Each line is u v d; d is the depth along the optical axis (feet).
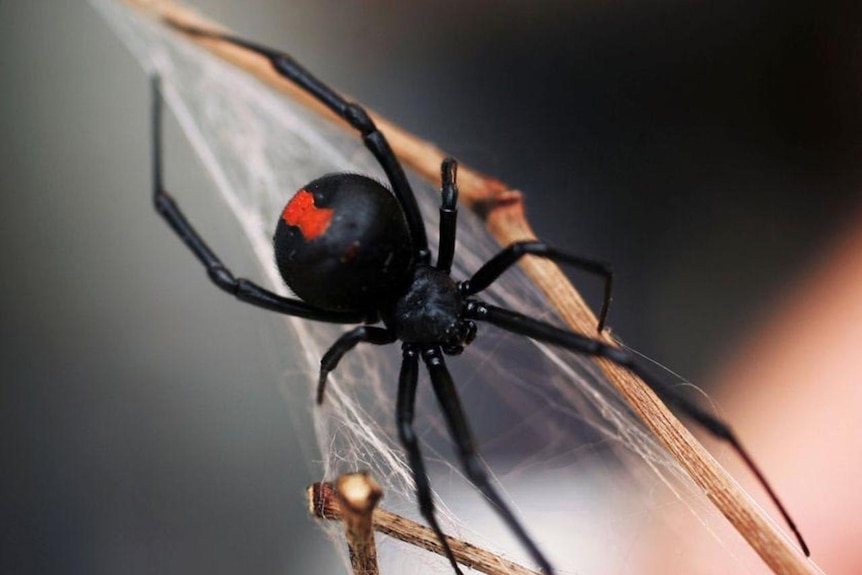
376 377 0.50
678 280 0.50
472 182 0.47
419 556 0.45
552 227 0.52
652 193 0.52
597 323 0.45
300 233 0.45
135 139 0.54
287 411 0.50
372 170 0.52
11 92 0.54
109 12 0.55
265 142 0.54
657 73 0.53
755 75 0.53
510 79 0.54
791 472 0.46
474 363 0.50
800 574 0.42
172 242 0.53
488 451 0.49
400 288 0.47
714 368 0.49
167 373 0.51
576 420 0.49
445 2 0.55
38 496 0.50
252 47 0.47
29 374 0.51
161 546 0.49
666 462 0.47
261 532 0.49
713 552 0.46
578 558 0.46
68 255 0.52
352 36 0.55
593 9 0.55
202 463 0.50
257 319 0.51
